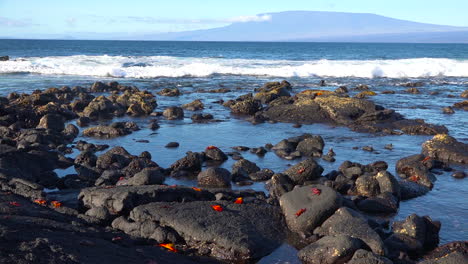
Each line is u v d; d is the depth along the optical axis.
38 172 13.83
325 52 101.69
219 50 105.88
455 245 8.87
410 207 11.59
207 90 34.91
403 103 29.50
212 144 18.22
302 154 16.75
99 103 25.31
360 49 127.81
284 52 98.19
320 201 9.90
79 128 21.39
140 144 18.06
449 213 11.19
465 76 47.34
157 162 15.48
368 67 47.53
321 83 38.97
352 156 16.67
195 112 25.95
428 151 16.83
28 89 33.25
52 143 17.52
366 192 12.22
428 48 145.25
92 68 44.72
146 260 7.82
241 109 25.72
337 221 9.41
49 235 7.96
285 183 12.77
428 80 43.38
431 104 29.23
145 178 11.84
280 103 27.17
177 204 10.07
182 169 14.39
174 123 22.72
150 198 10.54
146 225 9.34
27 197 11.08
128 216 10.26
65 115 23.86
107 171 13.12
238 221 9.52
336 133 20.77
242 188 12.75
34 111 22.95
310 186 10.54
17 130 20.03
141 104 25.84
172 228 9.29
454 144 16.91
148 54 82.06
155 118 24.16
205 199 11.08
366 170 14.36
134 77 43.38
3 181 11.77
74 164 14.90
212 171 13.07
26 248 7.09
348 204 10.75
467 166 15.64
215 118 24.22
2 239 7.30
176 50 101.81
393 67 48.12
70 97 29.08
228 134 20.20
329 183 12.57
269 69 46.94
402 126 22.05
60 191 12.02
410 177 13.84
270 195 11.92
